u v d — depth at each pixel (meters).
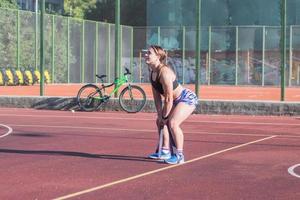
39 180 14.65
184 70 78.62
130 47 79.56
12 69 65.69
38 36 69.25
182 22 85.12
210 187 13.95
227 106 34.62
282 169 16.47
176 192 13.37
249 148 20.78
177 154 17.30
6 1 84.00
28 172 15.76
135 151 19.78
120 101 36.06
